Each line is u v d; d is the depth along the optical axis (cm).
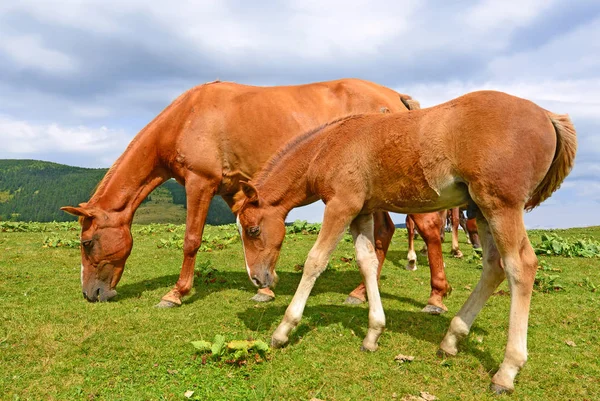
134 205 553
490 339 402
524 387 310
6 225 1244
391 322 442
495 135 295
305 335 398
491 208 298
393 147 339
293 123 534
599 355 372
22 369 321
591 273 718
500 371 303
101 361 339
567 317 472
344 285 629
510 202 294
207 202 538
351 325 430
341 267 755
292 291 588
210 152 530
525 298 298
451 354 356
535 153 295
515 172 291
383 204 367
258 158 539
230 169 551
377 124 357
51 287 572
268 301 532
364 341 369
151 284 607
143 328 412
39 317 432
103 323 421
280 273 700
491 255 346
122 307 486
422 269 751
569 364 351
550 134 302
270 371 323
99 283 521
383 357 354
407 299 548
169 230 1257
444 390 303
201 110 534
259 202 418
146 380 308
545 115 309
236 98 544
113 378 311
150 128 547
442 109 327
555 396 299
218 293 564
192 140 528
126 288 585
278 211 424
